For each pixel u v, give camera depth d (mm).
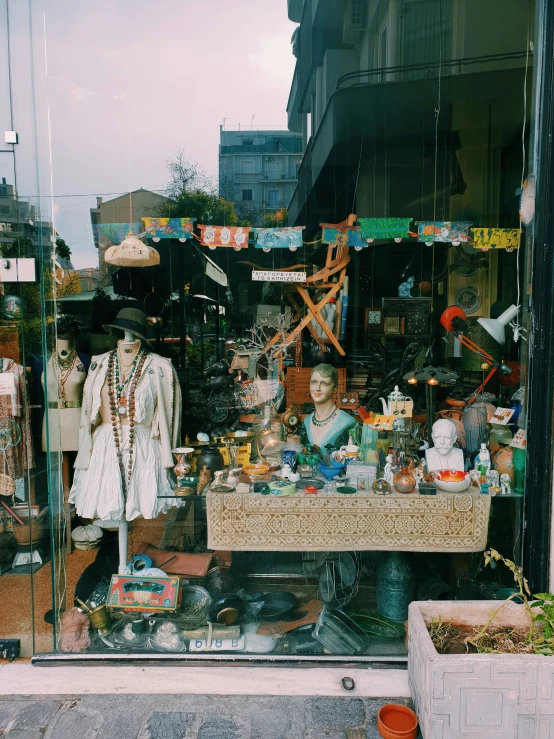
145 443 2545
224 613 2350
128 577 2396
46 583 2666
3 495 2826
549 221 2168
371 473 2451
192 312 2812
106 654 2281
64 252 2654
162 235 2693
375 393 2809
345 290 2855
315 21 2582
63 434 2688
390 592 2473
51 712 1989
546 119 2162
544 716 1705
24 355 2709
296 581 2598
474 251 2801
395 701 2045
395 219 2764
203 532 2602
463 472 2352
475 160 2717
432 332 2912
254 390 2797
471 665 1690
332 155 2705
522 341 2404
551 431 2188
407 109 2666
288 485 2344
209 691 2100
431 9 2576
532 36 2363
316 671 2209
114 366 2525
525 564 2260
